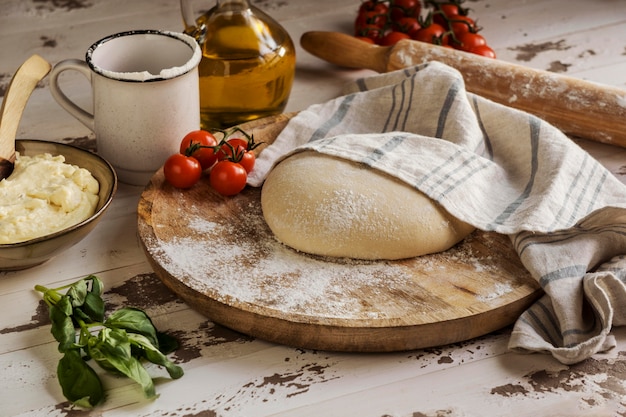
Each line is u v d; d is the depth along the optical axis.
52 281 1.10
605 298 1.02
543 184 1.14
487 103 1.21
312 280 1.07
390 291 1.06
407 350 1.04
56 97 1.19
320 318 1.02
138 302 1.08
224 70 1.24
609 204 1.13
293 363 1.03
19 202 1.08
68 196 1.09
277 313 1.02
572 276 1.05
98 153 1.21
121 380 1.01
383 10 1.45
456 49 1.40
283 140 1.23
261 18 1.26
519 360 1.03
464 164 1.14
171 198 1.16
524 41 1.46
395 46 1.34
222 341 1.05
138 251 1.14
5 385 1.01
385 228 1.08
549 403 0.99
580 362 1.02
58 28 1.47
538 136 1.17
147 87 1.15
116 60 1.20
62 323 1.00
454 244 1.11
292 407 0.99
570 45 1.45
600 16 1.52
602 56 1.42
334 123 1.24
